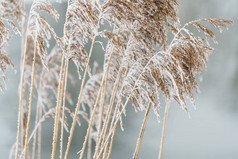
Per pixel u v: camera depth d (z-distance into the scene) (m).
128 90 2.55
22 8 2.77
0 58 2.58
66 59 2.42
